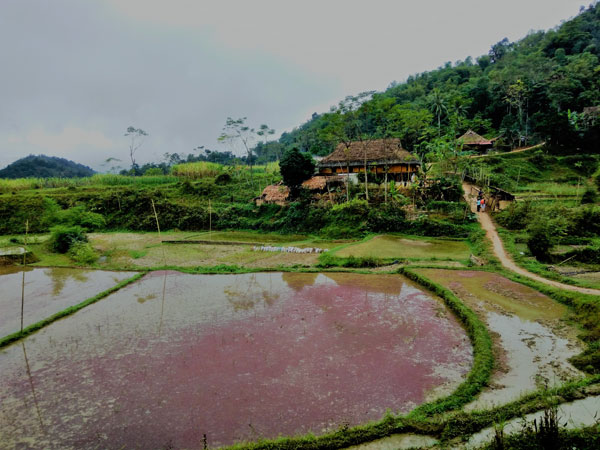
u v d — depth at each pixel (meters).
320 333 10.95
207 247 25.83
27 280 18.17
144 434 6.99
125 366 9.52
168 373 9.08
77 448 6.71
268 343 10.44
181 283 16.88
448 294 13.29
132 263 21.58
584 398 7.11
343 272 17.56
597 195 28.17
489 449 5.78
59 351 10.55
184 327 11.83
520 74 67.12
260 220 32.03
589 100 56.62
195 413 7.54
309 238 27.34
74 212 31.16
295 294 14.61
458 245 21.48
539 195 31.38
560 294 12.65
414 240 23.30
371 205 28.08
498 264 17.06
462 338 10.38
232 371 9.03
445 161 34.31
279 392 8.11
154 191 38.56
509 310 11.99
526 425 6.29
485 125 61.28
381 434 6.56
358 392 8.01
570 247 19.50
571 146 47.03
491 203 28.00
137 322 12.41
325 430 6.91
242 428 7.05
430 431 6.58
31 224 33.34
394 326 11.27
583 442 5.65
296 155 32.62
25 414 7.74
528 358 9.08
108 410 7.75
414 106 71.44
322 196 32.16
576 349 9.45
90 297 15.35
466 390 7.70
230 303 13.90
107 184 51.91
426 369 8.83
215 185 44.41
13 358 10.23
